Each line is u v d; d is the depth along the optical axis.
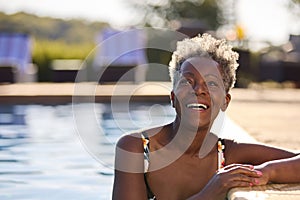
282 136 6.48
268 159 3.14
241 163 3.15
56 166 5.95
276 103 11.53
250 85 16.62
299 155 3.04
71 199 4.56
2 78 16.19
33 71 18.00
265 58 18.80
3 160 6.34
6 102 11.96
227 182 2.74
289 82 18.75
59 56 19.06
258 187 2.76
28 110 11.49
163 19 29.58
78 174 5.52
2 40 17.89
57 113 10.96
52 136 8.21
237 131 5.74
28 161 6.25
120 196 2.91
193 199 2.76
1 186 5.03
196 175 3.01
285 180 2.87
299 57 19.92
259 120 8.31
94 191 4.82
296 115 9.16
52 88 14.27
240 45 16.75
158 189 3.00
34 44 19.00
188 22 16.95
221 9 29.47
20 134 8.43
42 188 4.95
